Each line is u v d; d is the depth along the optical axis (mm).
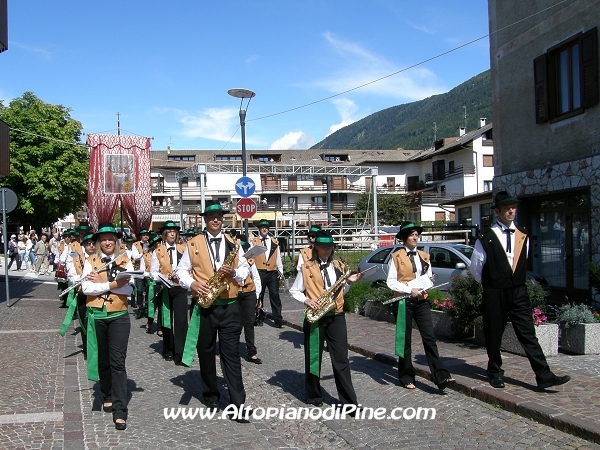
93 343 5832
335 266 6148
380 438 5234
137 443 5129
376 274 13422
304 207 60000
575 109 11508
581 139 11461
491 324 6277
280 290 16844
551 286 12758
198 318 5941
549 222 12828
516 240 6270
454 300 8797
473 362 7395
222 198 49594
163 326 8664
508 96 13672
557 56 12203
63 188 34062
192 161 64250
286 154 69688
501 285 6207
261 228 11391
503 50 13773
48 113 34000
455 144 51094
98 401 6352
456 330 8977
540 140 12641
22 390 6727
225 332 5836
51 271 25859
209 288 5727
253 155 68000
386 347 8711
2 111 33219
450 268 12336
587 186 11164
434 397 6402
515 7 13305
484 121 57781
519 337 6199
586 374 6625
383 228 32594
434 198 52406
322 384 7125
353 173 28000
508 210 6277
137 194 17234
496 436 5156
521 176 13164
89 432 5391
